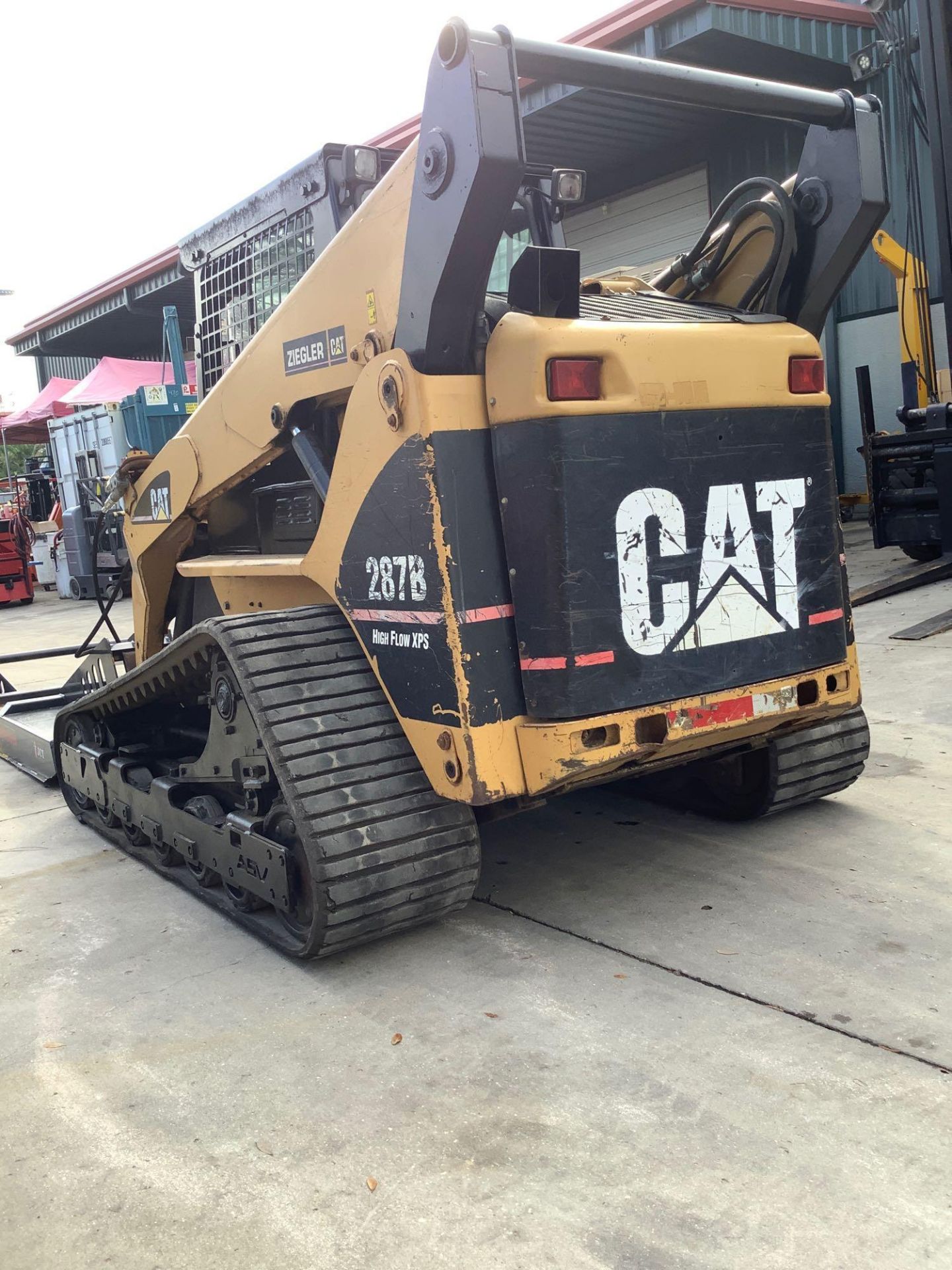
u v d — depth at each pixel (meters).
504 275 11.33
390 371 2.79
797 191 3.39
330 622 3.22
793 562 3.06
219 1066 2.52
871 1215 1.87
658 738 2.82
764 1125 2.14
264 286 3.97
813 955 2.85
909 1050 2.37
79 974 3.10
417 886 2.89
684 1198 1.94
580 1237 1.87
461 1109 2.27
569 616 2.67
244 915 3.31
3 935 3.44
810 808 4.02
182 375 13.96
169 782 3.72
